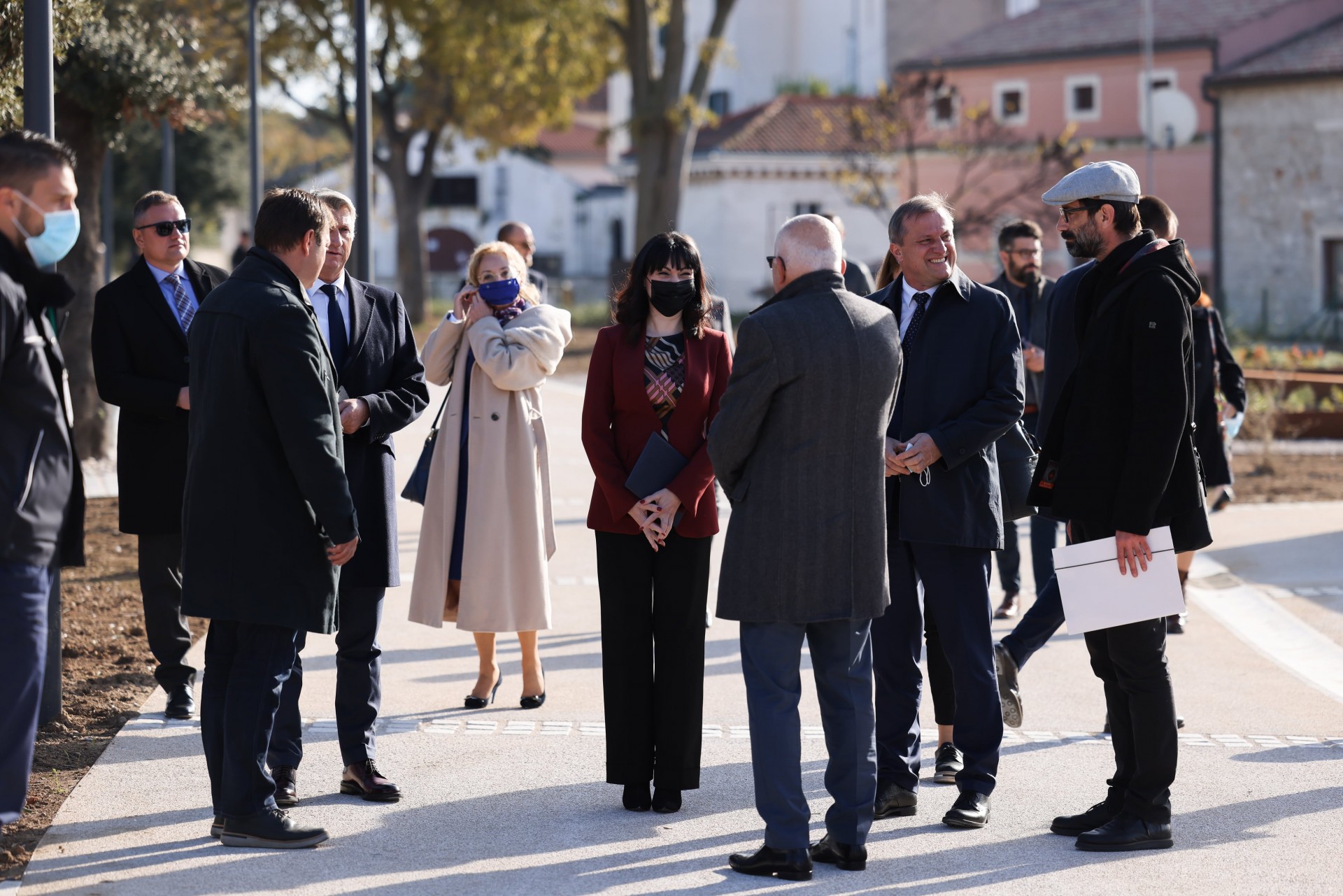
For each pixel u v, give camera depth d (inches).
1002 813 238.7
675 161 1470.2
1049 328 283.6
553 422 832.3
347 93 1761.8
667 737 237.1
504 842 221.0
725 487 212.7
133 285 282.7
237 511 208.4
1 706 179.2
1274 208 1718.8
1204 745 278.1
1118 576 218.1
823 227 213.8
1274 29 1863.9
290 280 212.2
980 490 237.3
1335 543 482.9
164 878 202.5
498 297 277.3
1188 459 221.1
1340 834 228.1
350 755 240.7
